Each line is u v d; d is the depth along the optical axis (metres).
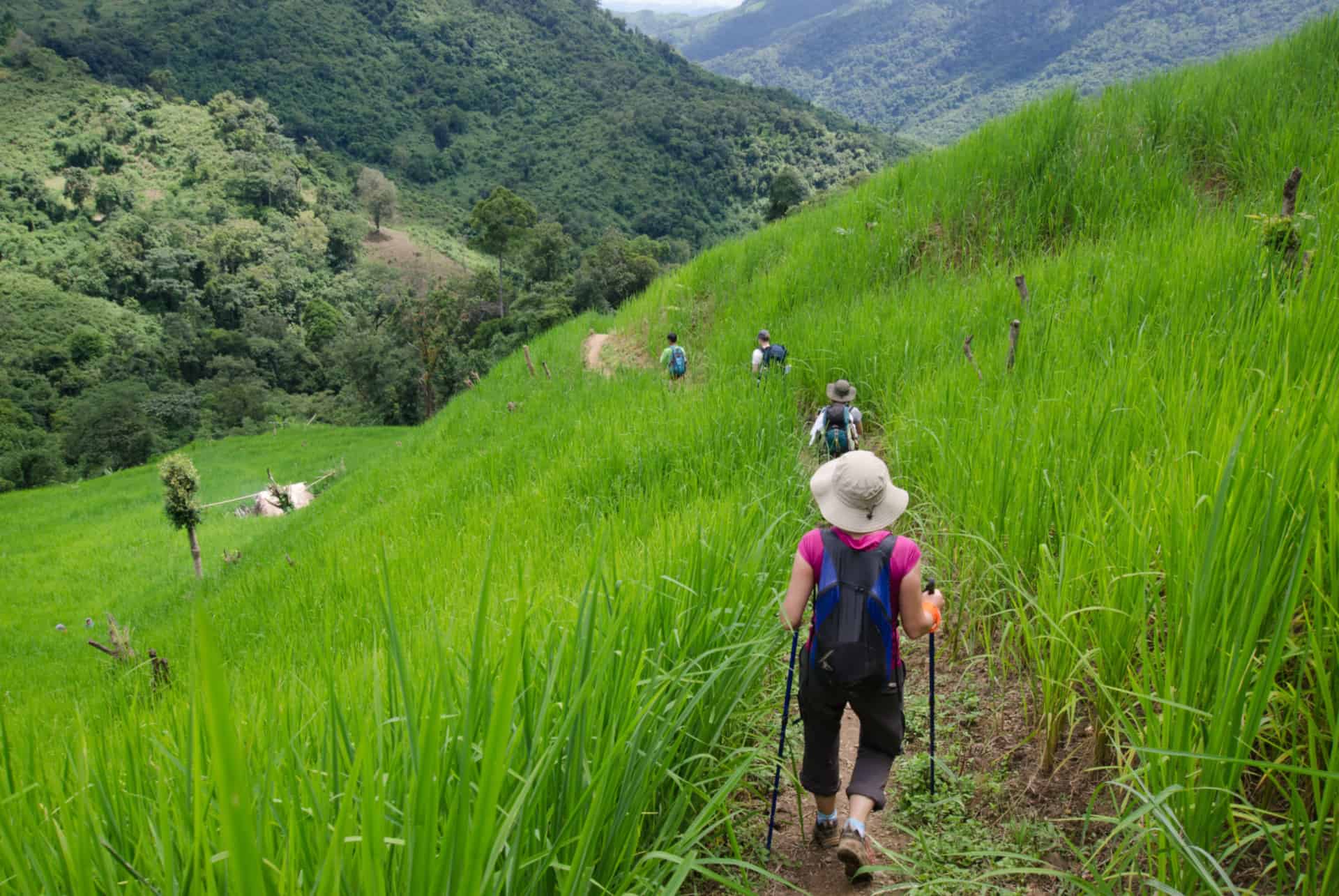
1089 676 3.24
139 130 169.25
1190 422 3.80
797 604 2.95
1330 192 8.45
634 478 8.12
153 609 19.02
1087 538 3.44
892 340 9.28
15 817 2.12
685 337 15.95
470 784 1.74
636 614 3.17
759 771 3.46
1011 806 3.10
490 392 20.36
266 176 154.38
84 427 72.25
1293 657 2.56
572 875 2.03
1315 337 4.20
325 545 12.81
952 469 5.23
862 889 2.90
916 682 4.14
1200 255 7.09
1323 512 2.46
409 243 165.25
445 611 4.92
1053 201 12.13
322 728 2.70
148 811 2.37
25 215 133.88
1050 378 5.95
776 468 7.00
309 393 103.00
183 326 104.12
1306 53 12.74
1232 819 2.22
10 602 23.41
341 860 1.62
